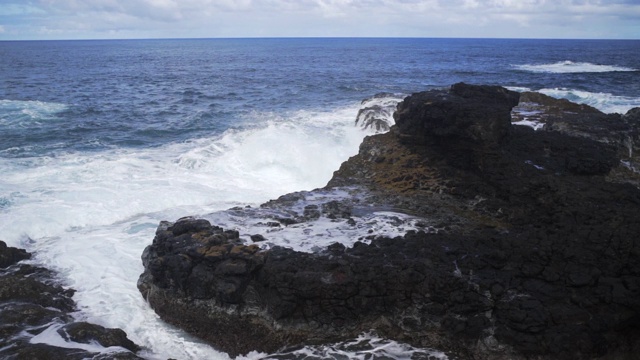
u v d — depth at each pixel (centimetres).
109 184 1811
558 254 1095
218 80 5244
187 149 2280
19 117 2966
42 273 1285
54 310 1117
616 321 977
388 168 1669
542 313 983
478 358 1002
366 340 1047
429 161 1642
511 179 1448
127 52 12675
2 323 1032
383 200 1470
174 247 1174
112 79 5444
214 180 1914
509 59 8850
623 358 990
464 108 1574
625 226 1180
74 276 1285
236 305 1098
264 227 1275
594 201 1354
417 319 1047
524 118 2047
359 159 1778
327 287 1045
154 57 10156
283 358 1014
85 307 1177
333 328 1059
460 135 1560
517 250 1112
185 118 2934
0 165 2003
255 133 2245
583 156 1627
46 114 3084
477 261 1087
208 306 1120
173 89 4459
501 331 994
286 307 1056
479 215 1393
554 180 1435
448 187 1509
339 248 1150
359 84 4569
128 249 1405
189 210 1658
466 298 1029
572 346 959
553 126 1914
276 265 1074
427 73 5844
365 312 1062
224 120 2844
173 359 1027
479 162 1528
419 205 1434
